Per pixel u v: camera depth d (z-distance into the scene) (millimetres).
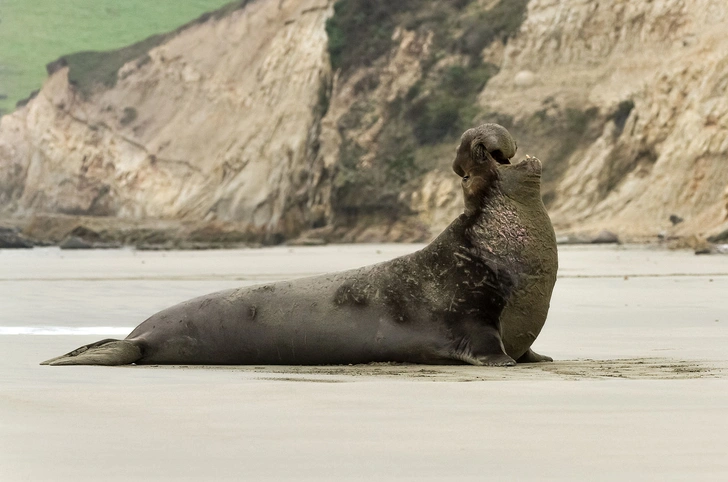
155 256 189000
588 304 62250
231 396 24312
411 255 33594
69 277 105625
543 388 25438
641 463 15672
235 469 15445
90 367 32125
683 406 22047
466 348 31844
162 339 33969
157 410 21906
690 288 77438
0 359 34688
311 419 20547
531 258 32438
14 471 15305
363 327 32812
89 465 15781
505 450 16953
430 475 14914
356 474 15016
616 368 30734
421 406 22375
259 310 33688
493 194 32969
